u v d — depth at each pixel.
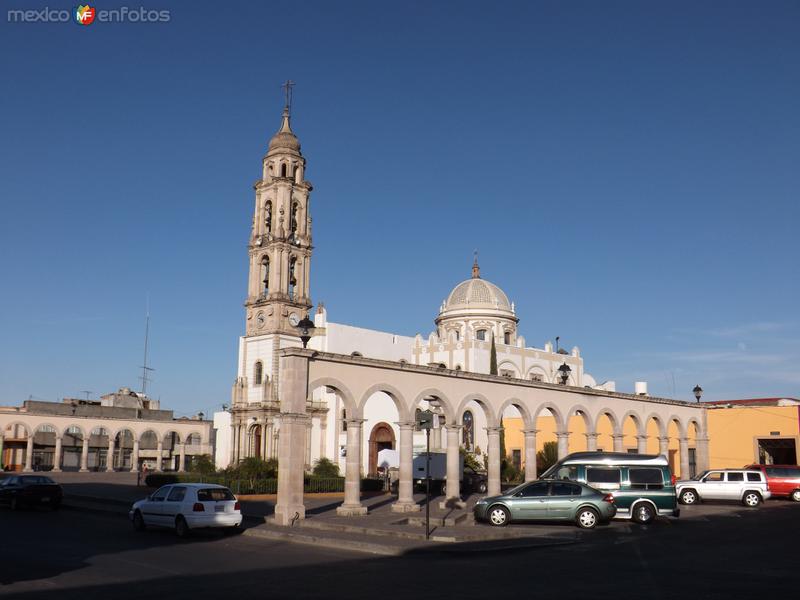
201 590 14.05
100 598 13.22
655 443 56.03
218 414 72.75
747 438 52.12
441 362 66.56
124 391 99.44
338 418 63.97
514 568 16.94
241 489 38.81
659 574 16.02
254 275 66.12
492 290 78.69
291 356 28.22
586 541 22.16
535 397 39.28
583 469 28.08
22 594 13.49
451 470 34.00
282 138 68.00
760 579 15.34
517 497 25.77
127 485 48.00
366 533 23.81
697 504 36.34
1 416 70.19
